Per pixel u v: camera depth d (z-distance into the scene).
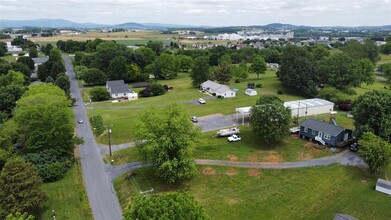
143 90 105.88
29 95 65.75
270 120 57.84
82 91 111.44
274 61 171.38
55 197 43.47
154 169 50.56
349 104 83.50
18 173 38.41
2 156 47.31
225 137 64.50
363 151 49.16
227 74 115.38
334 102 87.75
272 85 113.75
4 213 36.25
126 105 91.75
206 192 45.16
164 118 47.59
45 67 122.94
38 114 53.59
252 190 45.59
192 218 26.34
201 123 72.81
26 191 37.84
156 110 50.97
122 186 46.59
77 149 60.19
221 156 56.28
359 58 135.25
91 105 92.50
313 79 100.88
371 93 59.56
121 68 125.44
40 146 53.12
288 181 47.94
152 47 192.62
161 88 105.50
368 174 49.69
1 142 49.97
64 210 40.53
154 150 45.66
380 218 39.22
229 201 42.88
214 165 53.00
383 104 56.06
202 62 115.25
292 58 105.31
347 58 101.25
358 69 103.88
